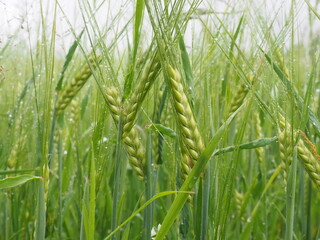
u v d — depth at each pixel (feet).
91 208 1.43
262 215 2.63
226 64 2.11
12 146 2.29
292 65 1.63
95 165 1.62
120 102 1.59
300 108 1.72
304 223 2.10
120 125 1.56
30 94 2.35
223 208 1.52
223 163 1.59
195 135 1.46
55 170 2.64
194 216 1.57
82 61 2.33
